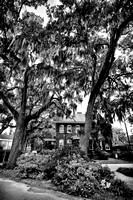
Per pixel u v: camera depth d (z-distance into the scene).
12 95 12.27
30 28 6.71
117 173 7.84
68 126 20.48
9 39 7.34
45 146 18.64
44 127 17.20
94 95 7.30
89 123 6.95
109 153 18.28
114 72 9.97
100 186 4.07
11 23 6.77
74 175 4.27
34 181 5.01
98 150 16.56
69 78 8.08
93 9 6.26
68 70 8.26
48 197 3.54
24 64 7.45
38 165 5.82
